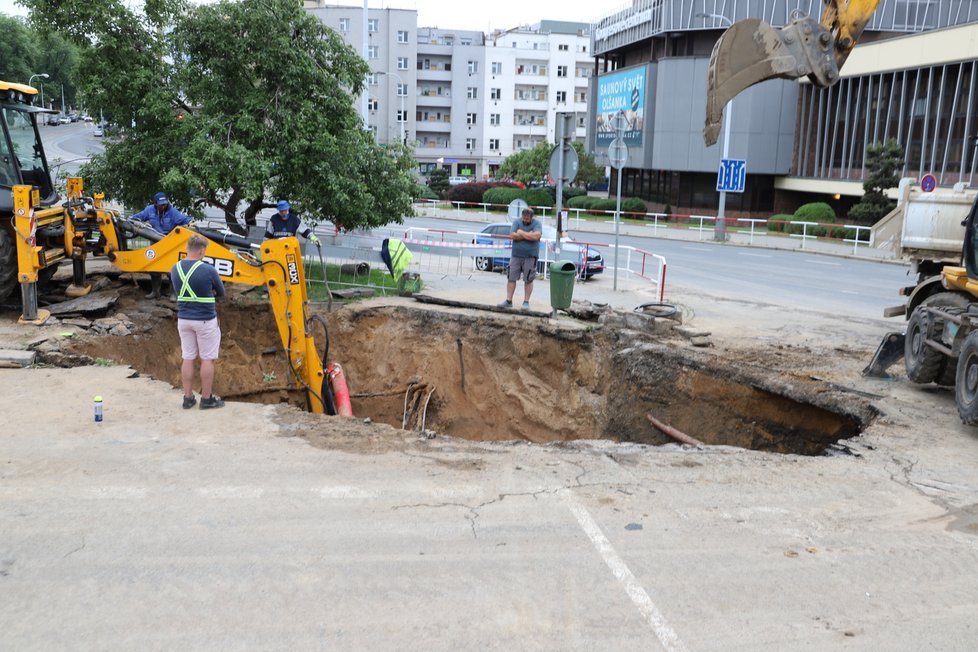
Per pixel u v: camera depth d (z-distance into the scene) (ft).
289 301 31.68
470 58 267.59
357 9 247.29
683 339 39.50
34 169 39.22
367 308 43.11
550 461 22.75
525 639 13.58
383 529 17.67
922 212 33.01
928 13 139.54
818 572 16.31
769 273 72.43
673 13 146.10
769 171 145.07
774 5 140.05
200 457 21.75
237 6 46.01
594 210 152.66
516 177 197.16
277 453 22.33
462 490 20.13
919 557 17.16
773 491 20.85
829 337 41.27
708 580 15.81
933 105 112.37
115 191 48.37
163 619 13.87
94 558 15.93
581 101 284.82
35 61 305.94
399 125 262.06
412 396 41.32
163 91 45.68
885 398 29.94
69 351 31.30
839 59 26.27
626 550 17.02
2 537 16.72
